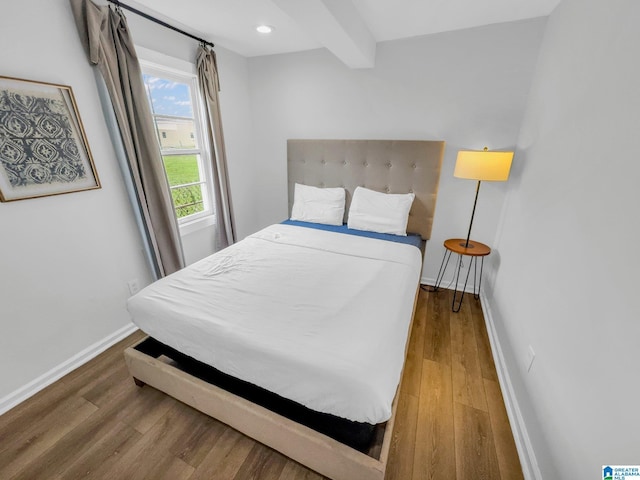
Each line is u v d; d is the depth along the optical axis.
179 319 1.31
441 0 1.78
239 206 3.35
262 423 1.19
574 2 1.51
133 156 1.95
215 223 3.02
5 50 1.37
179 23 2.20
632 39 0.96
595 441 0.87
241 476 1.21
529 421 1.32
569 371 1.07
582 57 1.33
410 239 2.48
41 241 1.61
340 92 2.77
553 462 1.08
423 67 2.40
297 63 2.86
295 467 1.24
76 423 1.44
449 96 2.39
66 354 1.79
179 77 2.44
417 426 1.43
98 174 1.84
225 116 2.91
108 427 1.42
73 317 1.81
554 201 1.43
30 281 1.58
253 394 1.32
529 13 1.94
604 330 0.91
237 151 3.16
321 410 1.05
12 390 1.55
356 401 0.96
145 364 1.46
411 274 1.83
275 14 2.02
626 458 0.74
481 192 2.51
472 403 1.57
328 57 2.72
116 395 1.60
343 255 2.07
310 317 1.30
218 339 1.20
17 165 1.46
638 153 0.85
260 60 3.01
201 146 2.76
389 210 2.61
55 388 1.65
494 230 2.55
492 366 1.85
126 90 1.88
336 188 2.95
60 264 1.71
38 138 1.52
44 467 1.25
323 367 1.02
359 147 2.77
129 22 1.92
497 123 2.30
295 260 1.95
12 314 1.53
